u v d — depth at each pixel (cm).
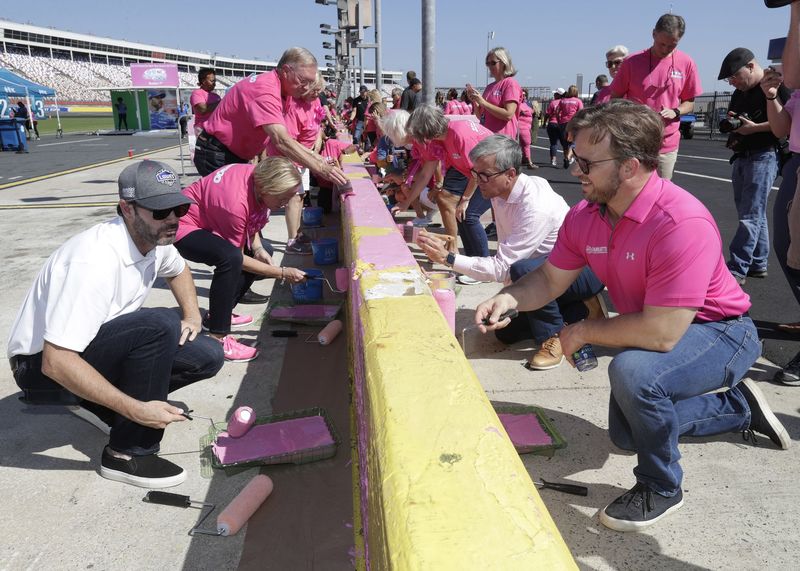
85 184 1209
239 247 360
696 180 1095
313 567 199
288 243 609
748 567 192
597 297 349
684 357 204
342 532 215
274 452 256
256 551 207
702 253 191
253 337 392
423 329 155
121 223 229
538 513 86
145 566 200
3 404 312
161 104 3494
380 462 101
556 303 336
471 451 101
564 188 1060
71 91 10081
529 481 94
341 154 752
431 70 534
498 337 371
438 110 463
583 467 247
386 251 238
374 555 112
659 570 193
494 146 322
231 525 213
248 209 350
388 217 316
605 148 187
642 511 210
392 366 133
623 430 230
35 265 582
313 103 595
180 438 277
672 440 206
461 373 129
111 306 229
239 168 361
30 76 9650
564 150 1386
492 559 78
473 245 478
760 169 455
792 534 206
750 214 468
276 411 299
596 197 200
